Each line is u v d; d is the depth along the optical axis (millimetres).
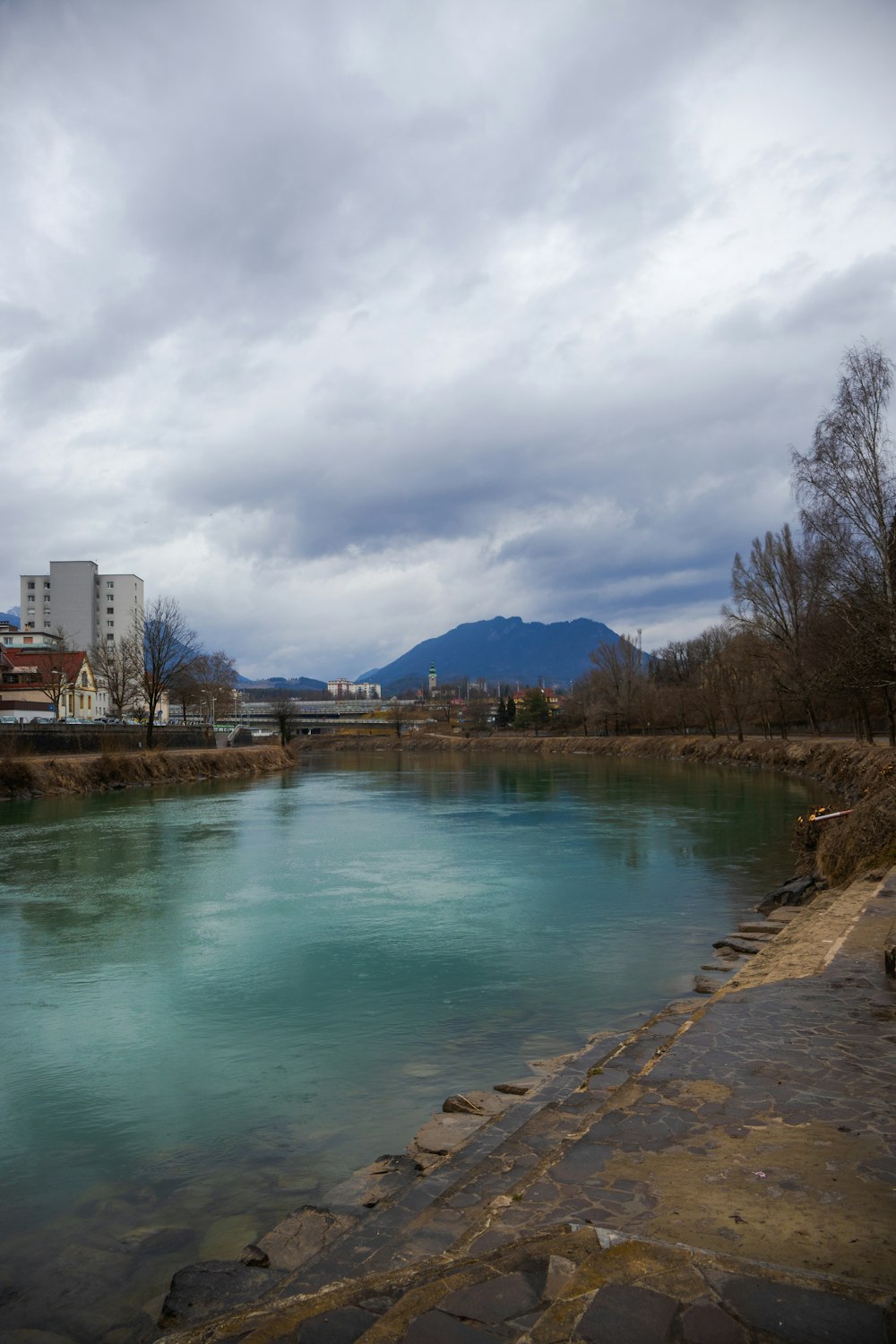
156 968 17109
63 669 96312
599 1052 11016
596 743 124562
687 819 39969
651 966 16578
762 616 68812
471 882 26047
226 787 66125
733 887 24391
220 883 26266
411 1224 5770
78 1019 14125
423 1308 4074
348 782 71562
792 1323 3734
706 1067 7797
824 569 37188
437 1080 11164
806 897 21047
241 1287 6047
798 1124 6457
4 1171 8898
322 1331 4215
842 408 34406
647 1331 3697
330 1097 10734
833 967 11398
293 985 15891
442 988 15477
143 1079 11508
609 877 26297
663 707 116688
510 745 144125
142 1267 6988
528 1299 4117
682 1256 4379
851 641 36938
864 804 22125
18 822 41188
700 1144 6152
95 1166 9000
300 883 26234
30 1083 11398
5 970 17016
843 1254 4551
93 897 24156
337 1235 6738
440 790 61469
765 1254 4574
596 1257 4395
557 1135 7152
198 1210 7961
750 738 88750
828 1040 8438
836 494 34500
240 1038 13086
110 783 60125
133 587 151875
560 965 16844
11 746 60000
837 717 87625
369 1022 13680
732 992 10703
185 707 118750
